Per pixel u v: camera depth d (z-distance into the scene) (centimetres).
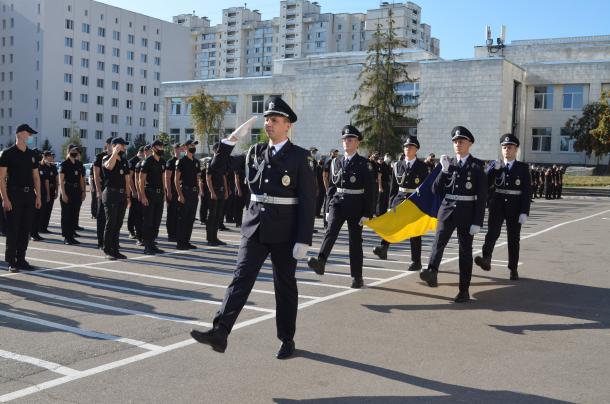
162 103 6688
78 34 8362
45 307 703
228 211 1739
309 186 518
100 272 928
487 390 467
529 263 1098
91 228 1545
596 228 1814
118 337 588
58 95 8181
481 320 679
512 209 917
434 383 480
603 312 724
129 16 9012
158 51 9462
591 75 5031
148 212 1129
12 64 8344
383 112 3847
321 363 524
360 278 842
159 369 502
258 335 602
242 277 507
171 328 622
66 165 1256
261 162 525
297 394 454
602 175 4944
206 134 5875
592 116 4788
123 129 9000
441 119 4925
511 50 6141
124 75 8988
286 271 529
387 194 1756
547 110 5262
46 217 1459
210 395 448
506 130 4853
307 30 13250
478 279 935
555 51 5922
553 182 3684
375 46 3872
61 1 8150
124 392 451
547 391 466
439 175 823
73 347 555
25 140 931
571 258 1166
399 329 636
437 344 585
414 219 937
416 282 892
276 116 520
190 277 899
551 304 762
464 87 4834
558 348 578
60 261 1027
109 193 1043
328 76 5456
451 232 812
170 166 1257
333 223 837
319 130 5522
